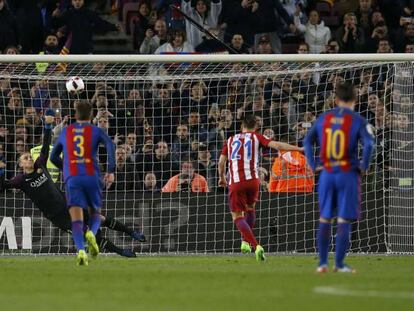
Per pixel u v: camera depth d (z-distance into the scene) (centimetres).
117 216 4578
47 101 4925
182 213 4584
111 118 4888
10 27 5862
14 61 4403
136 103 4900
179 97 4928
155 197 4578
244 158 3950
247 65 5197
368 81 4909
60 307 2166
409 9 6312
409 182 4553
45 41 5703
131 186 4753
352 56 4462
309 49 6106
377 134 4694
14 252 4522
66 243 4541
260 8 5997
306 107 4894
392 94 4666
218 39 5547
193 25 5997
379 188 4581
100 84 4938
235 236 4578
